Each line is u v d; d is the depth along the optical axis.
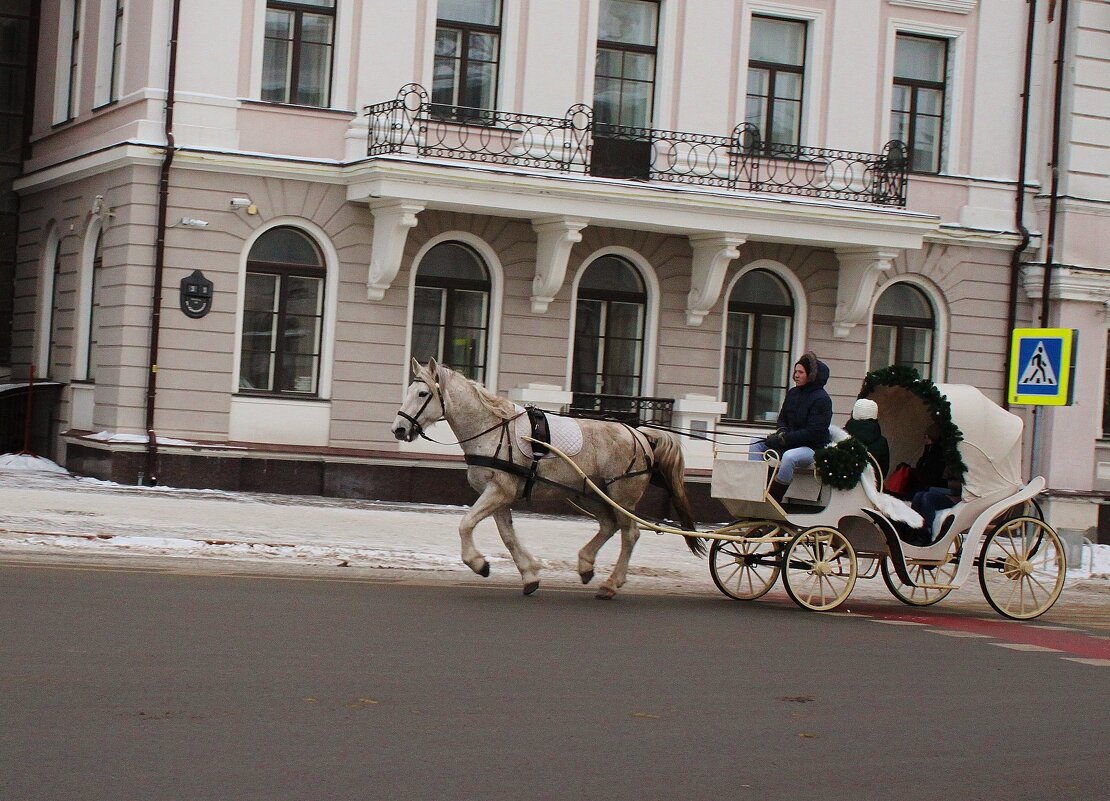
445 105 23.56
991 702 10.17
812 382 14.85
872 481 14.60
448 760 7.52
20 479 21.66
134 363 22.33
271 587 13.02
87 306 24.72
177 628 10.41
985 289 26.69
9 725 7.54
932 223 24.73
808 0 25.67
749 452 14.90
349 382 23.17
